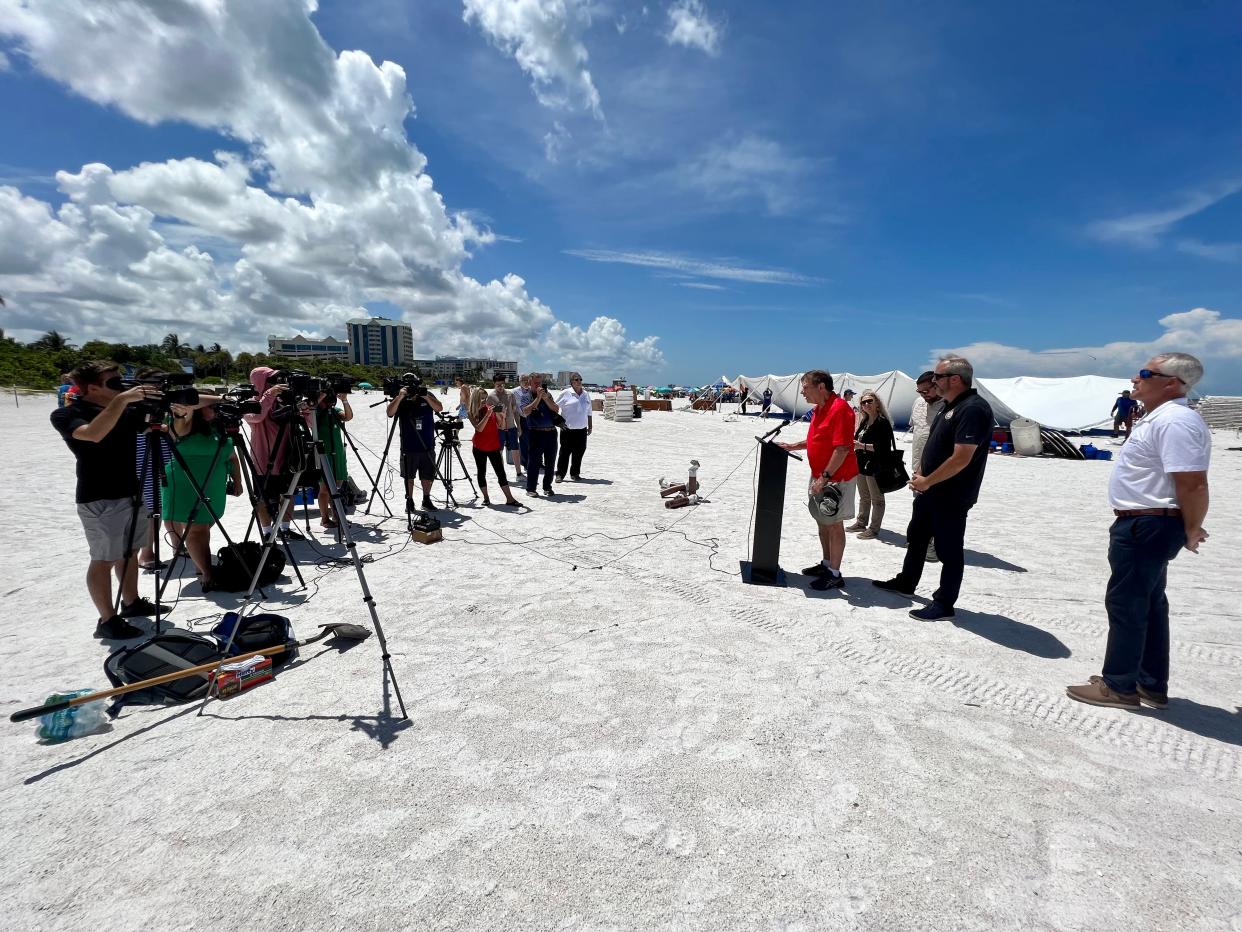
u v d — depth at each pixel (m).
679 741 2.85
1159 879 2.03
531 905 1.91
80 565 5.60
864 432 6.77
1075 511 8.87
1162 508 2.92
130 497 4.02
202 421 4.92
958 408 4.23
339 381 7.55
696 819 2.32
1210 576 5.59
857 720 3.05
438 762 2.67
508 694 3.30
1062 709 3.17
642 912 1.89
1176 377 2.89
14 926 1.81
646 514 8.29
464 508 8.63
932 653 3.89
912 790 2.50
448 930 1.81
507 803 2.40
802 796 2.46
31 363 52.75
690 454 16.00
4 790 2.47
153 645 3.45
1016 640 4.12
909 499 9.96
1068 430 23.11
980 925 1.85
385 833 2.22
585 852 2.14
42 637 4.02
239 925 1.83
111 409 3.56
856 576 5.62
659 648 3.94
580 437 10.91
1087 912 1.89
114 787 2.49
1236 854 2.15
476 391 8.62
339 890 1.96
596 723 3.01
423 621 4.38
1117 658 3.16
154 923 1.83
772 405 32.28
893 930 1.83
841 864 2.09
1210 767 2.67
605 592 5.06
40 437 16.69
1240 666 3.72
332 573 5.54
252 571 4.94
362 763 2.66
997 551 6.57
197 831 2.23
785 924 1.85
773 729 2.96
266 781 2.53
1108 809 2.39
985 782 2.56
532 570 5.68
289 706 3.16
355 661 3.71
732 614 4.57
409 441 7.53
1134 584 3.04
